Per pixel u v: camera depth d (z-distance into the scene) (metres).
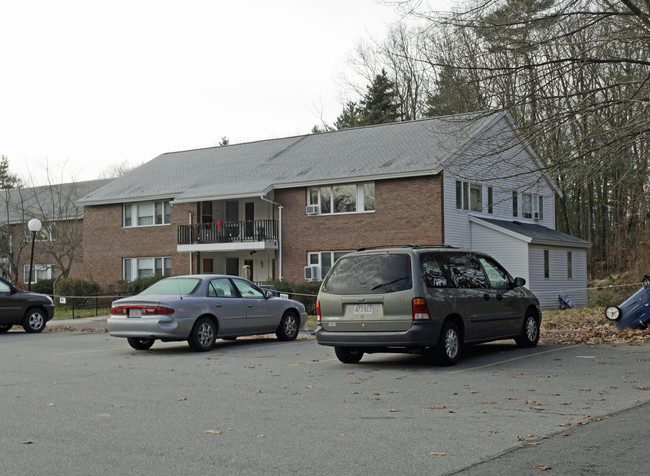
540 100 14.20
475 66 14.22
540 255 30.03
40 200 48.75
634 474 5.36
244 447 6.36
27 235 41.31
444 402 8.45
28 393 9.38
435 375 10.65
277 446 6.39
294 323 16.89
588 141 14.29
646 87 14.21
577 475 5.36
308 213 31.58
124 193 37.53
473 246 30.11
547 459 5.81
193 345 14.27
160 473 5.55
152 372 11.39
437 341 11.31
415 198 28.89
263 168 34.75
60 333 20.34
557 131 14.07
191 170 38.25
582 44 13.73
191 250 34.06
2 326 21.00
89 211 38.88
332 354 13.84
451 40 14.31
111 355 14.02
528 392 9.02
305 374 11.02
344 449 6.25
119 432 7.00
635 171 15.29
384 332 11.31
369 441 6.54
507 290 13.28
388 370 11.33
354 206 30.53
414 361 12.48
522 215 34.25
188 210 35.16
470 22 13.72
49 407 8.36
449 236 28.66
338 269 12.03
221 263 35.62
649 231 29.88
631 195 24.86
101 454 6.15
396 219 29.33
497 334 12.80
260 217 34.38
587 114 14.12
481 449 6.18
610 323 17.61
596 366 11.18
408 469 5.59
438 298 11.40
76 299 31.81
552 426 7.04
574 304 32.81
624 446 6.19
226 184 33.91
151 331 13.95
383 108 52.03
